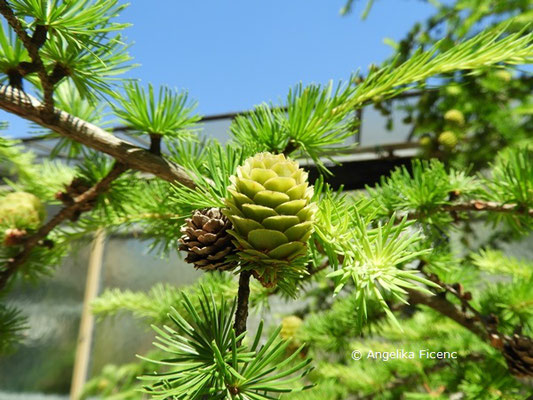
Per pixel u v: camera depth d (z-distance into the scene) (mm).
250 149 125
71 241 240
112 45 132
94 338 804
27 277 234
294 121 144
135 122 150
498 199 190
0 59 128
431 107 412
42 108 126
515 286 236
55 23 114
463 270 260
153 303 322
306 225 82
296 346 294
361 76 319
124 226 243
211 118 580
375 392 298
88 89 142
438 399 240
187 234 92
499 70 352
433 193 188
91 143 133
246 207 82
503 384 223
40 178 256
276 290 250
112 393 468
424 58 122
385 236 84
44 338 814
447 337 297
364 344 315
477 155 362
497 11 328
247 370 77
